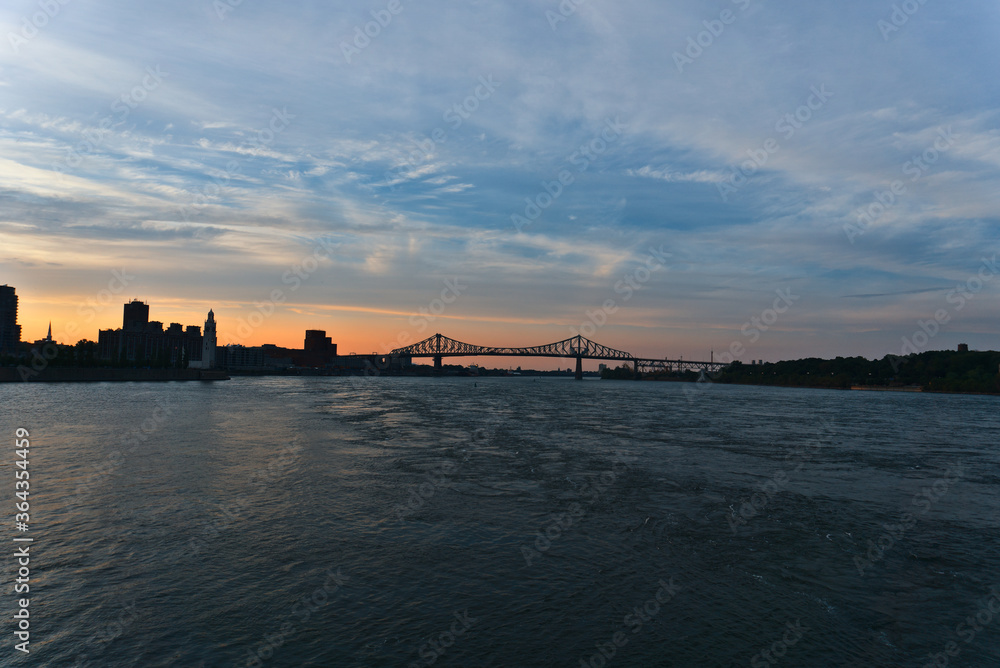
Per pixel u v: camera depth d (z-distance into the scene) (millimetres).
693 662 12250
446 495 26297
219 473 30469
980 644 13328
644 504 25234
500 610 14438
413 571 16844
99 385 139250
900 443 49062
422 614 14141
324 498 25328
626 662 12148
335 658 12055
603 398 122250
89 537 19250
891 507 25719
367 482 28922
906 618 14594
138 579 15852
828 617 14508
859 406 107500
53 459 33812
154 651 12180
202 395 106000
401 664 11891
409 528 21016
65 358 160375
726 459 38031
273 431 50531
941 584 16781
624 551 18969
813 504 25875
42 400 83625
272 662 11852
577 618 14117
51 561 17047
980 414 88875
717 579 16766
